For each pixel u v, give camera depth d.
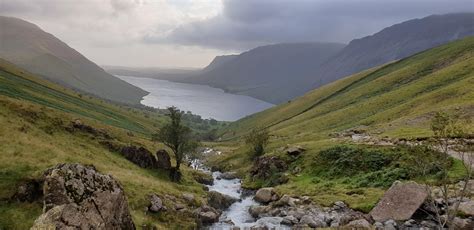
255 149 107.38
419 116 93.56
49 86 198.62
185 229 41.03
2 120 55.50
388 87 176.25
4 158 38.78
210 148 182.25
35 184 34.72
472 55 162.25
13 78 166.00
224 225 45.22
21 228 29.39
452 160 49.59
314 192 56.75
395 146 63.59
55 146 55.44
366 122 121.31
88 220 24.28
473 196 40.28
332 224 42.00
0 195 32.44
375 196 48.59
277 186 66.00
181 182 73.62
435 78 144.75
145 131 171.50
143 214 40.50
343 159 67.06
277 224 44.72
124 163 67.06
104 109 196.62
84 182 26.61
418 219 38.97
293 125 177.50
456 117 53.53
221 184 86.81
